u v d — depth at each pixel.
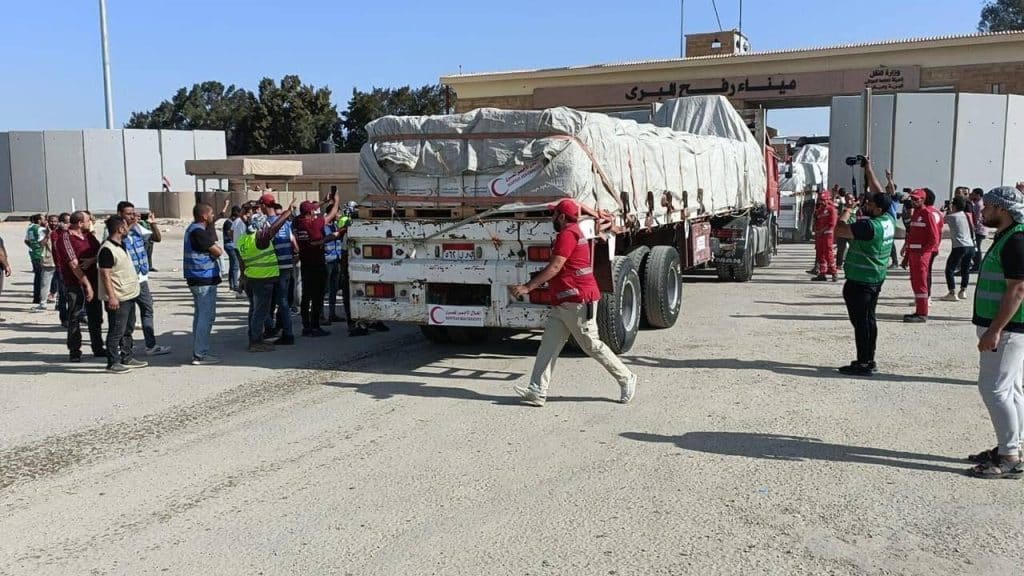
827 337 10.68
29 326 13.05
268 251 10.17
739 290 15.64
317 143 77.56
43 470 5.99
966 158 26.83
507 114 8.66
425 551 4.51
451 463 5.94
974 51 33.84
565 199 7.63
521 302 8.62
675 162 11.60
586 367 9.02
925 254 11.52
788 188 27.67
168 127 100.56
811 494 5.25
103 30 45.00
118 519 5.07
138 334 11.99
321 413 7.37
